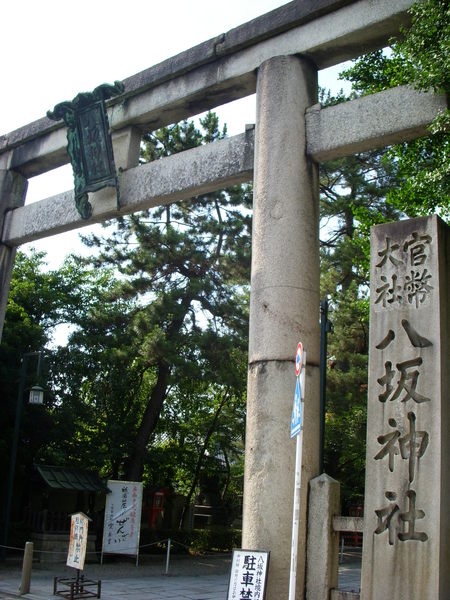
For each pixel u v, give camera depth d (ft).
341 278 67.92
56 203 39.37
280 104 29.48
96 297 71.41
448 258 22.68
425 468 20.57
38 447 60.44
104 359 59.57
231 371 59.77
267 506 24.49
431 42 24.66
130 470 64.08
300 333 26.35
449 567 20.07
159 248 60.95
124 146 37.24
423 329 21.71
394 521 20.79
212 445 80.23
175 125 65.72
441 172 25.77
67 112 36.86
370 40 29.07
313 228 28.14
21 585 36.01
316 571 23.13
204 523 89.45
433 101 25.95
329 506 23.62
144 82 36.29
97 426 64.49
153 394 65.05
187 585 44.93
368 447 21.88
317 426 25.86
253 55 32.04
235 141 32.12
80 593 35.94
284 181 28.19
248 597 23.31
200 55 34.04
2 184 42.98
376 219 45.93
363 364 63.00
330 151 28.35
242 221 63.77
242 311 60.80
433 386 21.03
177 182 33.78
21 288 66.18
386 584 20.45
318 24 30.12
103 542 51.57
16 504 63.10
